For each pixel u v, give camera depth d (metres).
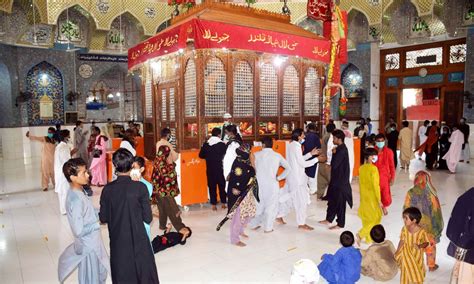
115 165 3.18
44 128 15.61
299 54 8.23
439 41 15.38
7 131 14.60
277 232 5.70
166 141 6.43
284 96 9.13
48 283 4.09
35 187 9.41
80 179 3.15
